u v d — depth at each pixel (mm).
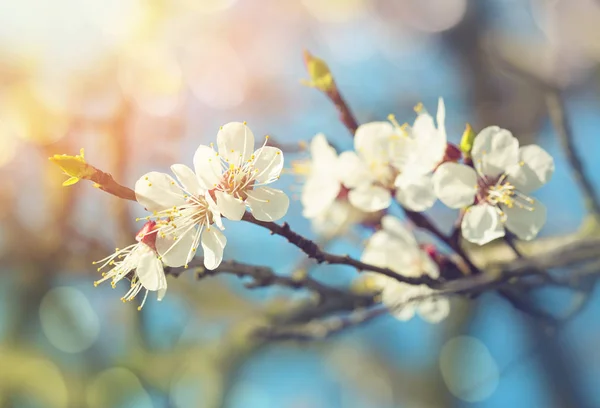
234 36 624
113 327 532
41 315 525
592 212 424
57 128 507
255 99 633
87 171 357
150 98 526
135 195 364
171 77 532
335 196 413
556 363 603
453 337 633
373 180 399
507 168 385
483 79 644
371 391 698
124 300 368
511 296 408
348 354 692
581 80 626
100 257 511
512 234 395
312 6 689
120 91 517
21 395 516
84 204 506
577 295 411
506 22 685
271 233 364
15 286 522
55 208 506
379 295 411
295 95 658
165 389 527
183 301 546
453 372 650
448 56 695
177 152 535
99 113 511
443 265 404
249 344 524
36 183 512
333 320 432
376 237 410
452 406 654
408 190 390
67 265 517
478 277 386
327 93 395
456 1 700
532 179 385
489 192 384
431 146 389
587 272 407
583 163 424
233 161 368
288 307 505
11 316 523
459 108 660
